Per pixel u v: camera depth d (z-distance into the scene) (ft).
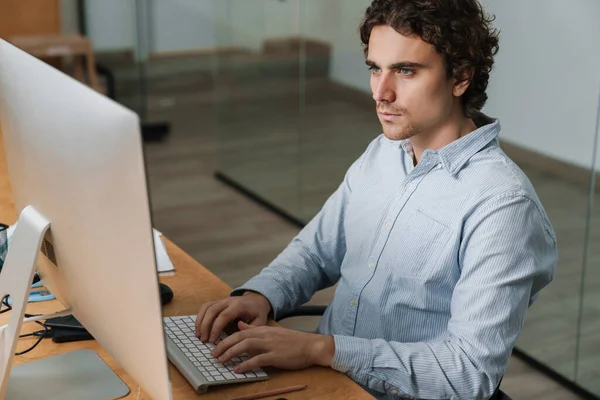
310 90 12.56
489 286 4.75
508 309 4.73
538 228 4.91
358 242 5.74
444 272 5.15
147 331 3.76
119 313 3.94
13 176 4.77
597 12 8.11
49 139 4.09
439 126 5.19
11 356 4.32
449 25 4.82
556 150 8.89
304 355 4.80
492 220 4.86
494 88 9.47
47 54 17.62
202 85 19.71
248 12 13.67
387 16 4.87
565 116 8.70
